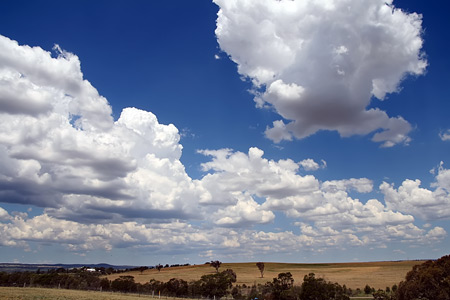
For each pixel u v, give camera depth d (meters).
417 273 58.12
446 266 54.03
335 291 74.94
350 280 130.75
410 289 56.53
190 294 96.19
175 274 181.12
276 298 79.00
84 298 60.53
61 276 113.56
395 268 184.25
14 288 86.88
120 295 79.88
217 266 196.12
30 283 107.19
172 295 95.50
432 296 54.44
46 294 66.00
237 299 88.81
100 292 89.69
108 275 184.62
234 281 128.75
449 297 52.56
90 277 120.31
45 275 114.81
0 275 111.56
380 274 156.12
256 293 88.62
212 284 94.56
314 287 72.94
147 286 105.12
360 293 95.62
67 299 56.47
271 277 160.88
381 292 77.19
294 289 78.50
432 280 54.38
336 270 192.38
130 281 107.88
